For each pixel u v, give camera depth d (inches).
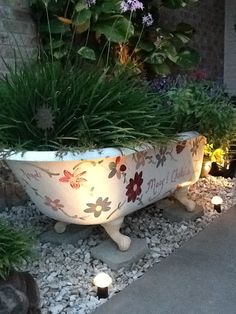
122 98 75.1
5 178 106.3
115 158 68.5
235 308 64.1
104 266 76.4
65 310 63.7
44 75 75.0
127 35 113.1
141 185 76.9
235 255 81.2
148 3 139.6
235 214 102.6
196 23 190.4
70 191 68.3
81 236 86.8
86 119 69.9
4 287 55.2
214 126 90.8
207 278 72.7
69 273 74.2
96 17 114.5
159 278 72.9
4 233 59.7
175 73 161.3
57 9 114.3
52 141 69.3
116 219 77.0
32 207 107.0
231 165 133.0
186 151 88.1
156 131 74.2
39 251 81.3
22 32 112.1
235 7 216.1
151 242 87.0
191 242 87.3
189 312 63.1
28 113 71.7
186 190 98.0
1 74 94.8
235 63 221.5
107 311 63.6
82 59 112.6
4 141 69.6
